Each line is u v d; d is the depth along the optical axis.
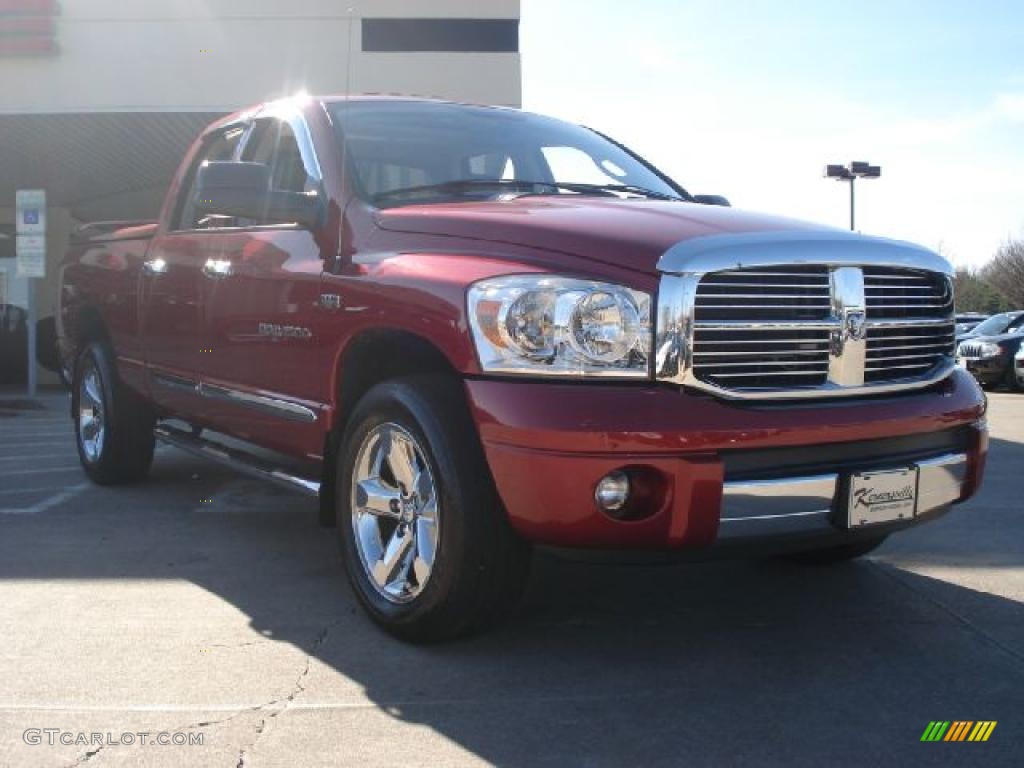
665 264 3.35
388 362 4.14
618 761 2.88
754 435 3.32
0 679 3.43
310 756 2.90
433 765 2.85
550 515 3.26
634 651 3.74
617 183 5.09
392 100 5.14
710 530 3.29
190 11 12.73
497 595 3.56
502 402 3.33
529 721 3.14
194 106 12.77
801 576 4.74
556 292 3.36
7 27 12.48
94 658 3.62
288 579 4.61
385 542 3.94
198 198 4.45
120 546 5.18
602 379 3.32
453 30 12.90
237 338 4.82
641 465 3.22
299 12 12.80
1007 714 3.22
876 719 3.17
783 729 3.10
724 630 3.98
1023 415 12.85
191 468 7.41
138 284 5.86
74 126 13.52
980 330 20.22
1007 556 5.11
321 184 4.51
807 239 3.60
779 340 3.51
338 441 4.23
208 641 3.80
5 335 18.31
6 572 4.69
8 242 18.59
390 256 3.95
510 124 5.24
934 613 4.21
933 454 3.84
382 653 3.69
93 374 6.76
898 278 3.87
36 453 8.59
